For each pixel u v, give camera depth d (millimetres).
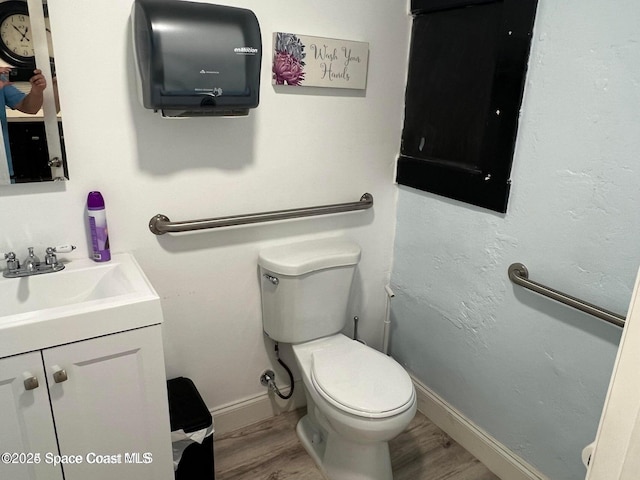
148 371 1272
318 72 1718
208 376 1850
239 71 1361
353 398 1472
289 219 1837
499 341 1690
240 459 1812
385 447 1647
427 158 1901
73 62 1333
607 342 1340
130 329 1212
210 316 1779
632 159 1225
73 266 1423
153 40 1240
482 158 1643
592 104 1299
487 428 1802
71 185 1416
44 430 1170
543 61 1410
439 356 1988
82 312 1140
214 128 1594
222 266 1746
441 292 1926
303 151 1801
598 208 1318
